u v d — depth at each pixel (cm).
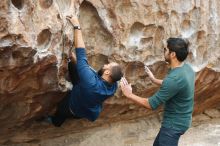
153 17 452
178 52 385
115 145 512
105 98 394
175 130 397
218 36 519
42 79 386
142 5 443
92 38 430
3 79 364
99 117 496
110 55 439
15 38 338
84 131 498
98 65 445
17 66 356
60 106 418
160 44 468
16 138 451
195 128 584
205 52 513
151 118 551
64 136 484
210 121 597
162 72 489
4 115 405
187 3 477
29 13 346
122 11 435
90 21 425
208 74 530
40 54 362
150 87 488
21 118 419
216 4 509
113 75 388
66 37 381
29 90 391
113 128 518
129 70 461
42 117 442
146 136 538
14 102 400
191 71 394
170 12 463
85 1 411
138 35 452
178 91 385
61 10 381
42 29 357
